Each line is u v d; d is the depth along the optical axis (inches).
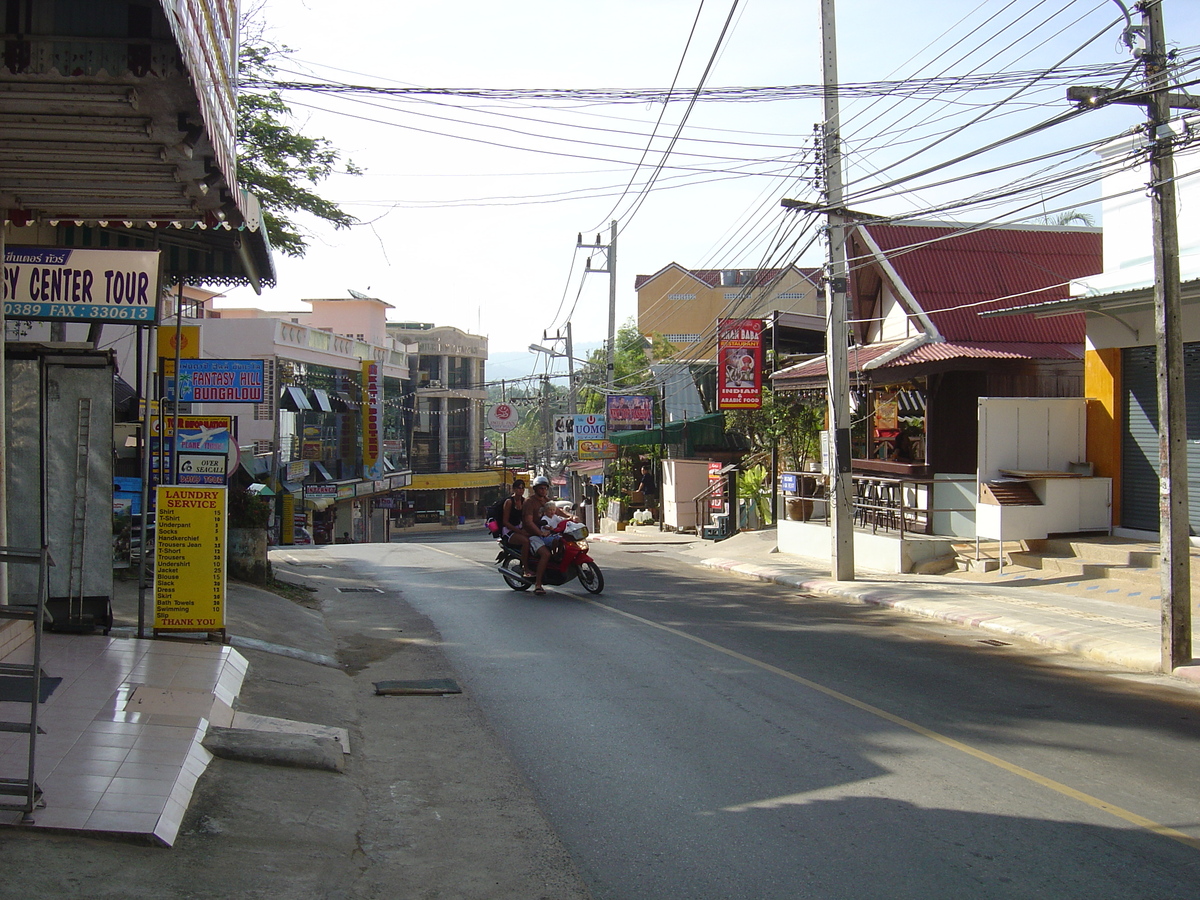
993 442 659.4
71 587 361.4
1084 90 407.8
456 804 241.6
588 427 1391.5
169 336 455.5
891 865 199.6
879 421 861.8
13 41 183.5
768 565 823.1
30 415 356.2
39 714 261.0
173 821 198.4
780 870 198.1
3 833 183.0
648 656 417.4
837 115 658.8
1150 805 235.1
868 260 786.2
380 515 1988.2
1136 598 541.3
